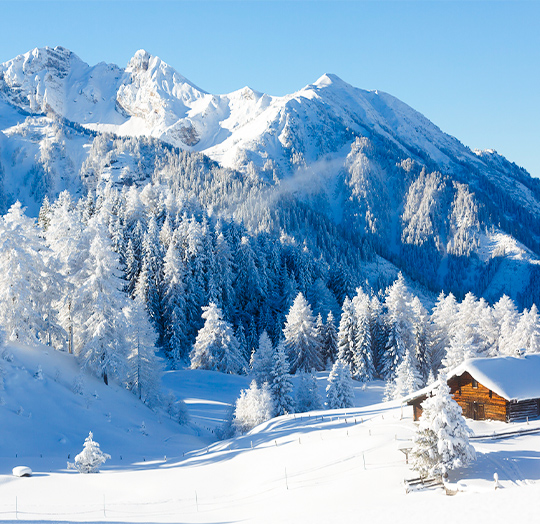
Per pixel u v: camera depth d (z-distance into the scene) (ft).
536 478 80.43
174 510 91.86
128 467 129.59
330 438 121.39
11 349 170.71
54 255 201.57
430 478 83.76
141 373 203.62
